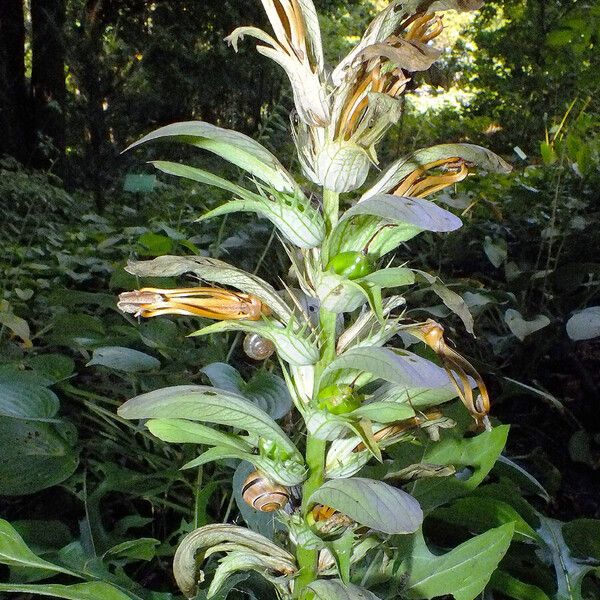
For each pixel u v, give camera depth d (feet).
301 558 1.18
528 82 9.00
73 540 1.59
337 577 1.26
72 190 7.19
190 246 2.87
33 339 2.85
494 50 9.55
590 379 2.90
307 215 1.06
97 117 6.97
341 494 1.03
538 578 1.61
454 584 1.28
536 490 1.79
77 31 7.57
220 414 1.06
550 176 4.76
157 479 1.94
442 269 3.85
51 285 3.22
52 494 2.03
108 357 1.93
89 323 2.35
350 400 1.09
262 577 1.37
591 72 5.37
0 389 1.75
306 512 1.15
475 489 1.65
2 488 1.58
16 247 3.88
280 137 4.38
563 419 2.77
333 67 1.10
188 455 1.94
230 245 3.19
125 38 9.05
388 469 1.57
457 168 1.13
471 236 4.07
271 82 9.71
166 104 9.59
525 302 3.30
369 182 4.58
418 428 1.22
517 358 3.03
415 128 7.06
